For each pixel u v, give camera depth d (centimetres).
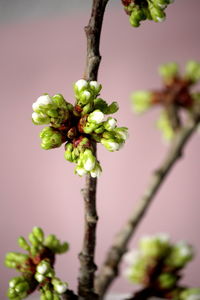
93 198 40
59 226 116
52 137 40
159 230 112
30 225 117
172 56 111
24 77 118
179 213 111
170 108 54
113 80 114
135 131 112
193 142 111
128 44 114
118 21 115
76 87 40
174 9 112
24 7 114
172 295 48
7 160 119
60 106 40
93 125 39
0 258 118
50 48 116
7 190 119
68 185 115
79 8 115
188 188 111
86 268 42
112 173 113
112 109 40
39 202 117
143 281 49
